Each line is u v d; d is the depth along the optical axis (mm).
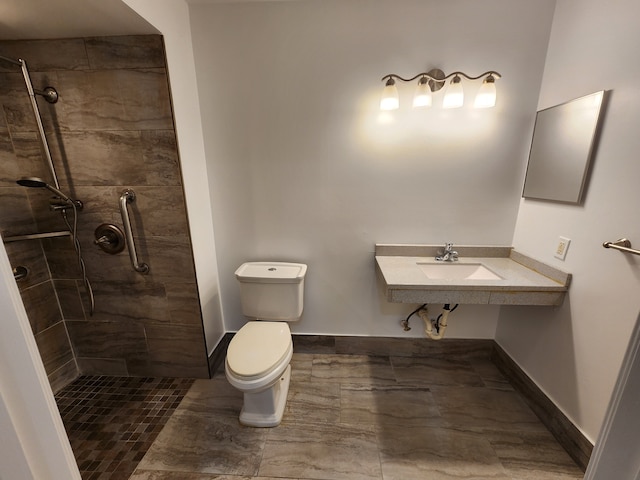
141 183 1587
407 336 2146
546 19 1546
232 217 1964
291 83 1715
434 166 1795
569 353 1430
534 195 1657
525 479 1298
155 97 1464
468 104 1688
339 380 1910
